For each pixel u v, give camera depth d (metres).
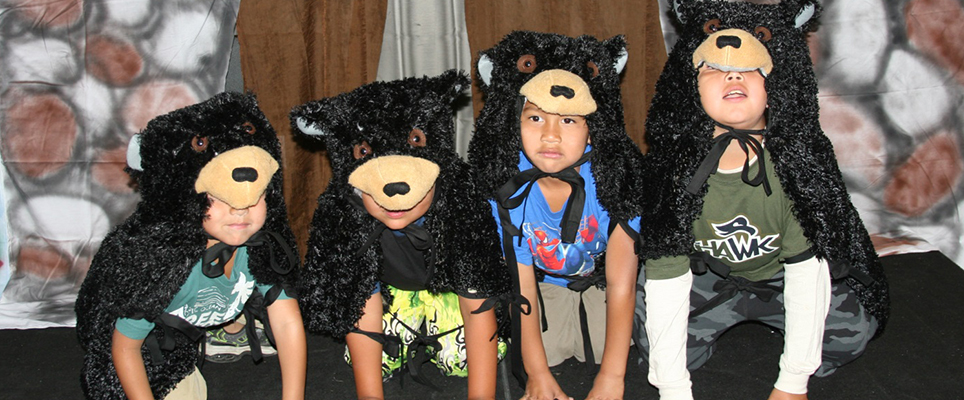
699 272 1.46
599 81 1.33
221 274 1.28
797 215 1.33
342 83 1.88
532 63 1.32
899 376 1.56
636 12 1.85
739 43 1.23
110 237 1.38
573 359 1.68
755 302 1.57
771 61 1.28
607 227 1.43
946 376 1.55
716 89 1.27
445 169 1.30
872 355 1.64
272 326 1.38
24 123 1.89
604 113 1.35
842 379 1.57
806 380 1.39
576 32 1.85
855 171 2.09
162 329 1.34
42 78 1.86
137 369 1.31
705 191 1.33
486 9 1.84
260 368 1.67
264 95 1.85
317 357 1.70
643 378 1.60
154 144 1.21
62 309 1.90
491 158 1.36
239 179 1.17
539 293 1.57
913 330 1.72
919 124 2.06
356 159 1.27
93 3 1.81
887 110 2.05
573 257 1.50
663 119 1.36
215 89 1.87
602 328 1.64
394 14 1.95
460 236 1.33
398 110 1.26
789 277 1.39
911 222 2.12
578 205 1.37
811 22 1.38
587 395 1.52
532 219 1.43
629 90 1.91
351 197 1.31
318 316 1.35
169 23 1.83
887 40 2.00
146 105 1.87
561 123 1.29
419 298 1.57
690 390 1.41
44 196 1.93
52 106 1.88
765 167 1.33
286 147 1.88
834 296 1.49
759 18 1.30
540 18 1.85
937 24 1.99
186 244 1.24
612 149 1.35
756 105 1.27
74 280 1.98
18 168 1.91
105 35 1.83
